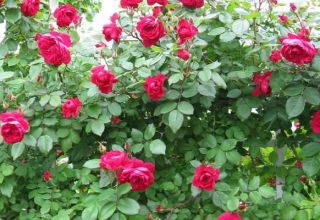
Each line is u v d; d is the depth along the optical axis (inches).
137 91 69.5
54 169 71.1
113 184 61.3
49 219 65.8
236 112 70.7
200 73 62.4
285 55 59.2
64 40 66.5
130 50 73.7
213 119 73.7
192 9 74.6
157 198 68.1
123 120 75.9
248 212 63.9
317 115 65.9
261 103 70.1
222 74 71.7
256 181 62.4
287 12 75.6
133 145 66.6
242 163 77.7
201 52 68.1
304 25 70.1
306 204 62.8
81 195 67.6
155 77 63.8
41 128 67.4
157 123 74.9
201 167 59.7
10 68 80.8
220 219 60.0
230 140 68.1
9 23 78.8
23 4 75.5
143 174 56.8
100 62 77.5
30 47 79.0
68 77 72.7
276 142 76.0
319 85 65.9
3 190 66.9
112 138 73.4
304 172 68.9
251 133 73.9
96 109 67.6
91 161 60.2
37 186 70.3
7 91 71.6
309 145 66.3
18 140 61.2
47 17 86.2
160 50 65.4
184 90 65.7
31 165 71.4
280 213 63.5
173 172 70.7
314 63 61.8
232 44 72.4
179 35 64.4
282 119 72.0
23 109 67.3
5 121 60.6
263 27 76.3
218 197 63.2
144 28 67.3
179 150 72.9
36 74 67.9
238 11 69.9
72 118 68.8
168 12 72.6
